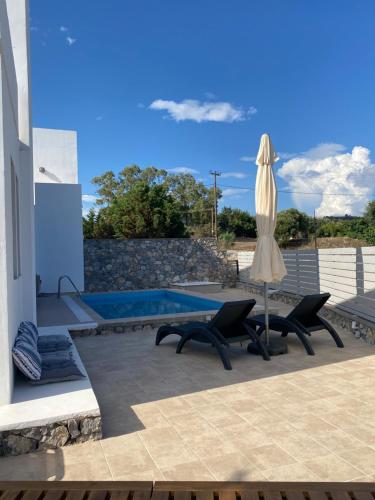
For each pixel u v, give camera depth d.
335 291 10.13
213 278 18.98
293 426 4.11
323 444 3.72
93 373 6.05
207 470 3.31
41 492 2.09
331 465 3.35
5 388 3.96
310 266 11.77
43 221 14.91
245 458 3.49
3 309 3.95
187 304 15.05
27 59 7.16
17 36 7.14
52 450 3.71
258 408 4.60
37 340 5.95
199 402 4.82
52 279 15.02
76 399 4.10
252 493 2.05
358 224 42.38
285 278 13.69
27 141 7.01
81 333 8.62
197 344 7.75
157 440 3.87
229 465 3.39
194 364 6.42
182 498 2.02
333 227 46.28
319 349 7.22
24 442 3.65
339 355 6.81
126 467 3.39
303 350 7.17
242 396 4.99
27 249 7.00
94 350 7.43
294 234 47.50
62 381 4.60
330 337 8.12
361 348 7.26
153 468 3.36
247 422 4.23
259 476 3.21
